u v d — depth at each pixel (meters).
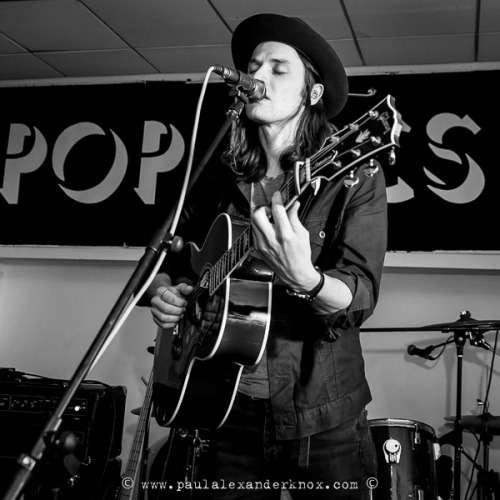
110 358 4.50
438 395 4.14
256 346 1.51
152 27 3.87
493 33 3.74
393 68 4.17
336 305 1.34
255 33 1.78
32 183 4.46
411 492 3.11
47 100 4.55
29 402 3.49
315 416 1.48
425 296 4.25
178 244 1.46
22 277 4.75
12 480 1.11
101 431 3.56
